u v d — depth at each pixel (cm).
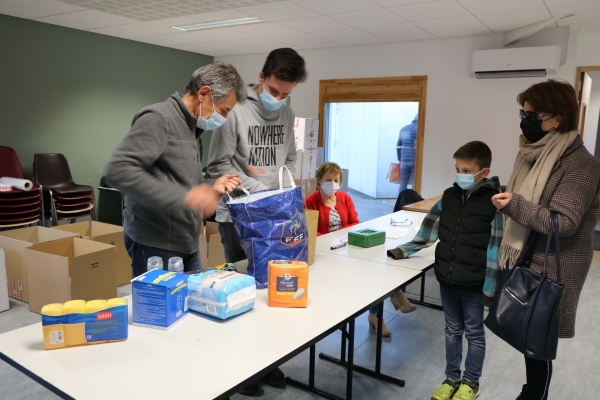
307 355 271
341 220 313
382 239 264
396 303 306
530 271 161
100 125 616
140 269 181
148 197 147
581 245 161
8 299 317
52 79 555
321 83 686
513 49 519
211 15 484
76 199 510
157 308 139
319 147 664
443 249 202
